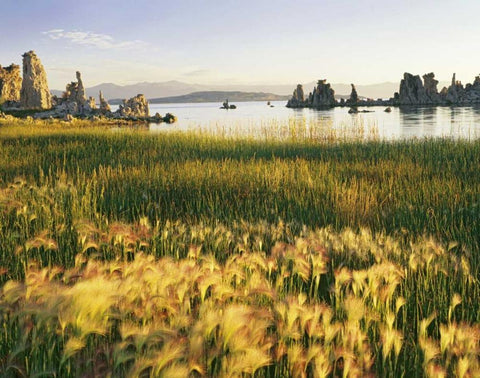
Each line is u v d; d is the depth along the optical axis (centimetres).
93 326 239
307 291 430
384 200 889
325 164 1270
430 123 6275
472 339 275
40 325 241
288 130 2539
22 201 751
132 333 244
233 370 211
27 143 1897
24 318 250
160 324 259
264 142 1992
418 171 1154
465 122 6266
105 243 484
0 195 700
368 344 279
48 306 242
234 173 1077
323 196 908
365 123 6469
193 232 546
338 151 1675
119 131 2480
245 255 405
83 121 5669
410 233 662
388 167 1226
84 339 254
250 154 1600
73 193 809
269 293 309
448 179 1051
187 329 271
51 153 1540
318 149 1734
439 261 452
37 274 318
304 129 2486
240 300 328
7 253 520
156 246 547
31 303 254
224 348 233
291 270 442
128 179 1063
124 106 8469
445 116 8225
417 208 803
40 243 457
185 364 216
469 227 675
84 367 254
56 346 264
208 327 246
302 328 274
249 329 241
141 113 8581
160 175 1091
